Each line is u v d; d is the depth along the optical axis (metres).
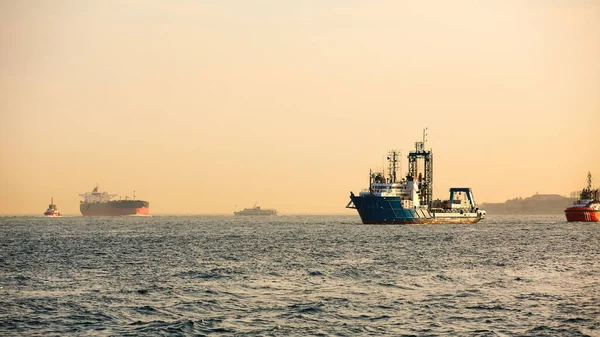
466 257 109.19
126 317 56.38
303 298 65.06
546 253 117.62
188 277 82.06
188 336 50.25
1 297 66.00
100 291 69.94
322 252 121.56
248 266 95.19
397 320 54.94
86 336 50.16
